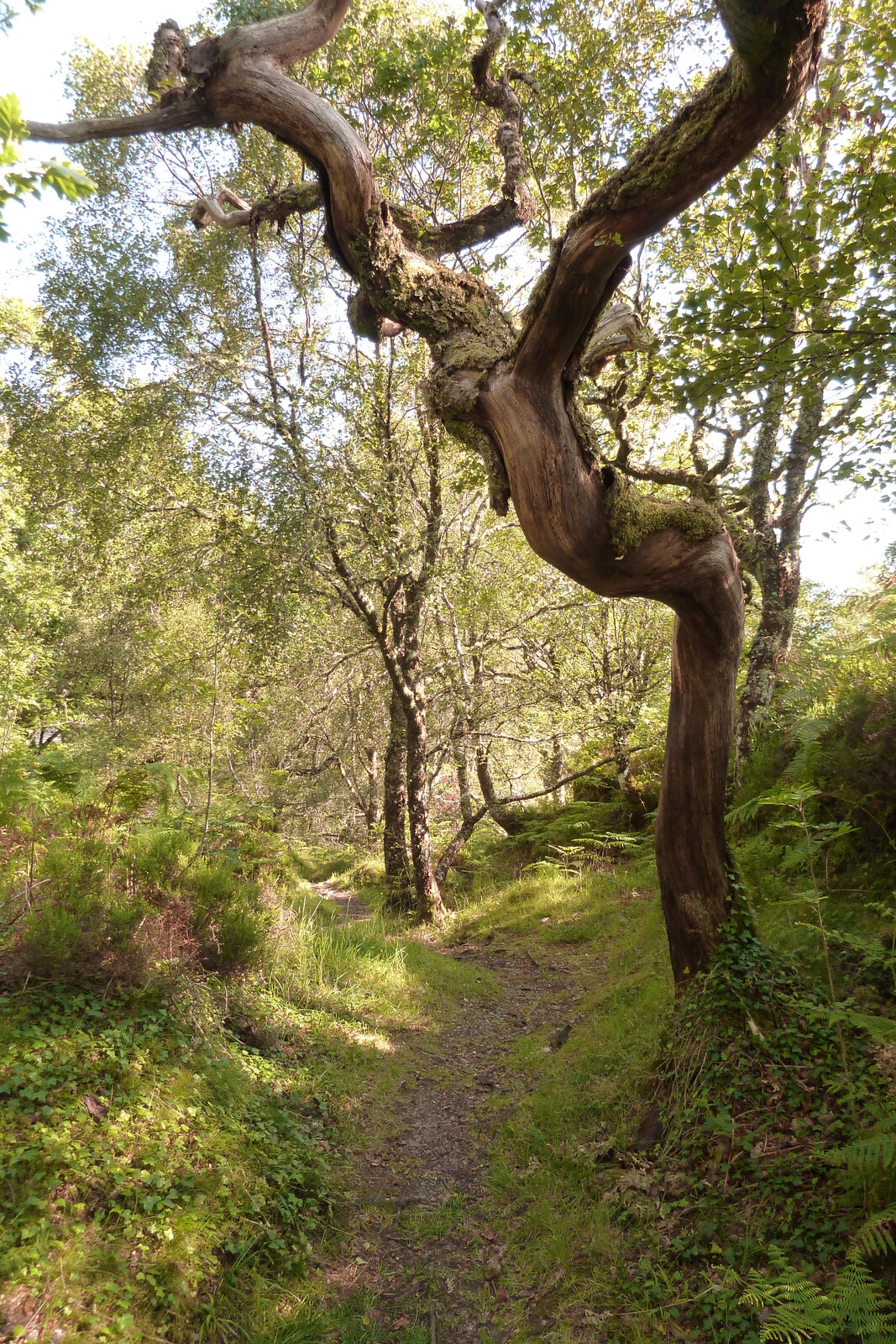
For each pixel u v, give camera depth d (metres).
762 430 7.56
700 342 3.98
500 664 14.41
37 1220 2.74
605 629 13.52
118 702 14.37
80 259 8.00
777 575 7.69
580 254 2.96
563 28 6.95
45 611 14.41
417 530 10.38
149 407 7.96
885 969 4.00
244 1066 4.49
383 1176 4.30
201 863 5.75
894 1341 2.28
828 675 6.60
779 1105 3.65
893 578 7.08
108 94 8.07
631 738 12.84
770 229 3.52
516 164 4.79
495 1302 3.37
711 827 4.45
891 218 3.42
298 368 8.99
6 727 10.09
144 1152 3.29
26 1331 2.41
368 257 3.98
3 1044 3.37
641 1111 4.24
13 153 2.27
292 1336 3.00
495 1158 4.47
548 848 13.19
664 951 6.53
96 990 3.95
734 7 2.34
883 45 3.73
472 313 4.04
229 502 8.15
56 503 9.67
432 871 11.16
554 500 3.46
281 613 7.99
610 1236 3.47
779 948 4.62
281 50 3.71
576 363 3.36
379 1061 5.52
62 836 5.05
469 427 3.78
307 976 6.40
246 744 16.28
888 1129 2.96
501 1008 7.09
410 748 11.12
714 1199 3.38
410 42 7.21
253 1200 3.49
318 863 17.75
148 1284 2.82
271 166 8.45
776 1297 2.68
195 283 8.27
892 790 5.01
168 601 10.48
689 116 2.76
